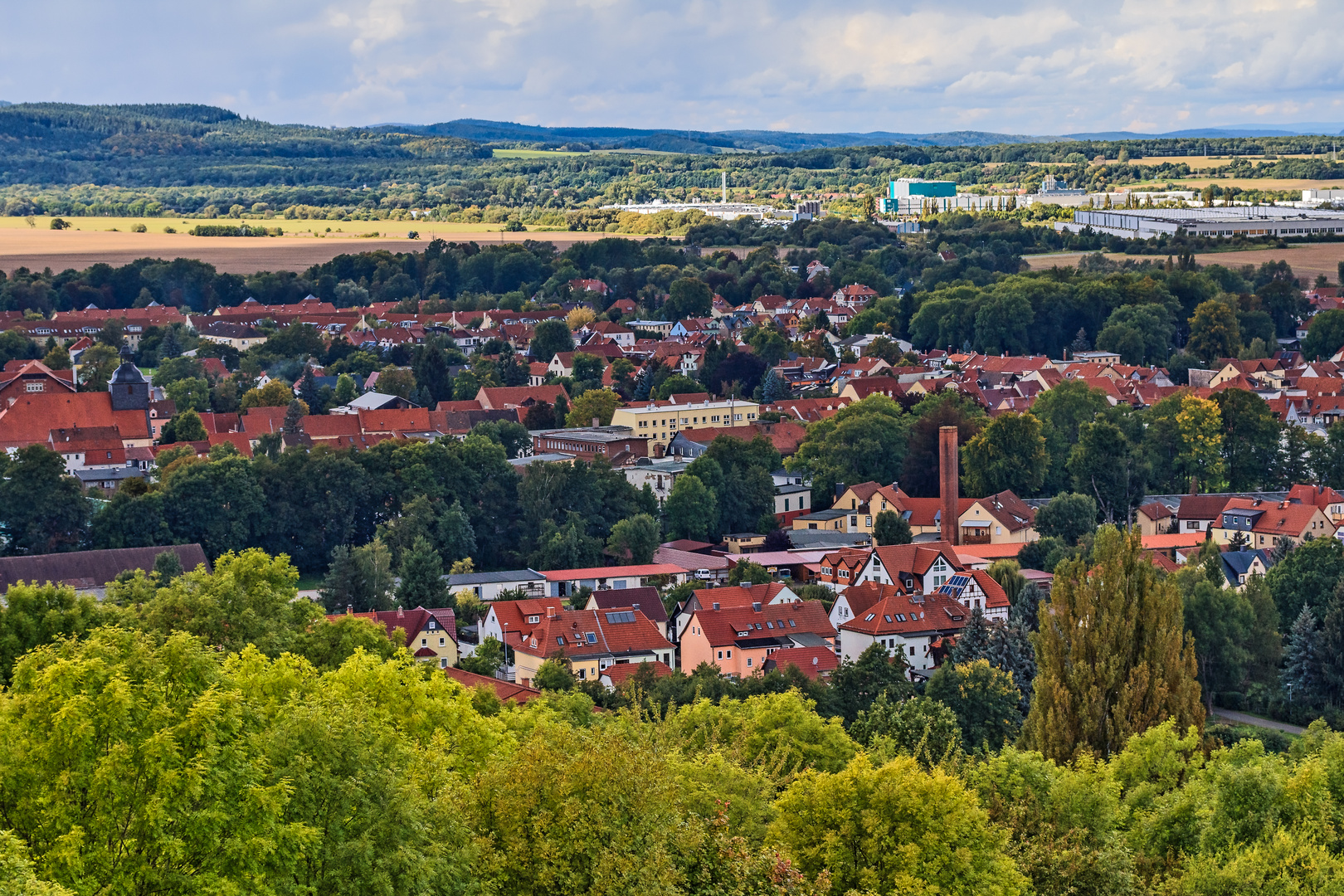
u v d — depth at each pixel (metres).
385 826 108.12
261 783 103.75
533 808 116.38
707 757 156.12
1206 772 172.25
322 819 107.56
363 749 112.44
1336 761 174.12
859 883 127.19
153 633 138.38
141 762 99.19
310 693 134.75
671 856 114.69
